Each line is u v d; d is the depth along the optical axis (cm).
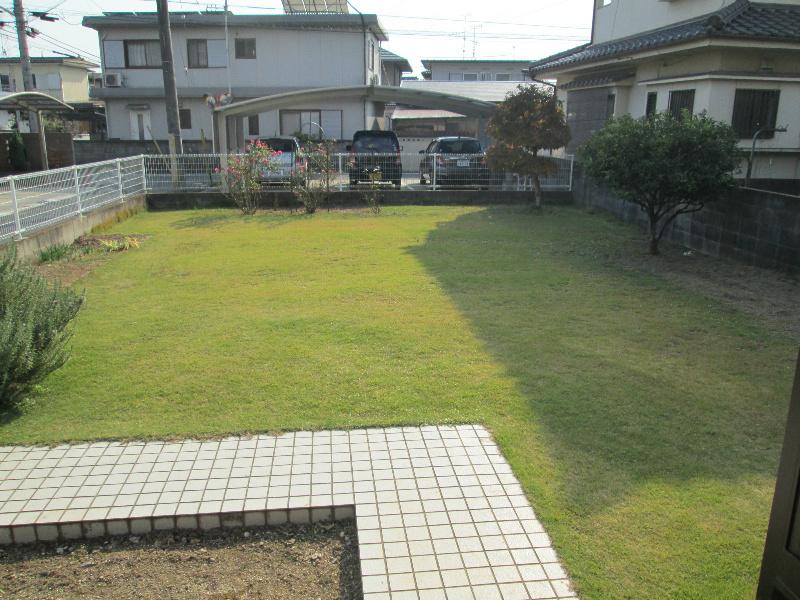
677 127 721
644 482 305
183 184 1330
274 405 386
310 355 467
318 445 340
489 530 272
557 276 707
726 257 773
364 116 2269
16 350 372
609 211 1151
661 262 773
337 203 1325
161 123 2397
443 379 423
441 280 688
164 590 255
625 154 734
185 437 348
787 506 158
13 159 2152
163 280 701
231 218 1162
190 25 2272
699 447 339
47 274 725
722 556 255
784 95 943
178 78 2336
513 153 1173
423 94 1680
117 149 2205
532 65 1567
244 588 257
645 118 764
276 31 2297
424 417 371
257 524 289
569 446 339
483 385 414
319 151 1277
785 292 629
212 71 2330
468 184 1359
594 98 1288
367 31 2319
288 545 280
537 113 1152
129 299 623
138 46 2339
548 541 265
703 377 431
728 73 916
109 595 253
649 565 250
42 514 283
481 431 355
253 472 315
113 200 1123
